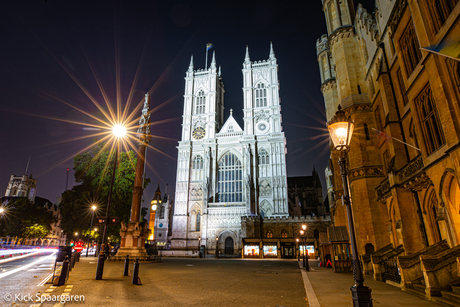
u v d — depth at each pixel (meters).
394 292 13.75
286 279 19.84
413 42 17.45
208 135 86.19
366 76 27.34
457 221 13.65
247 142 80.19
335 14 31.16
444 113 13.41
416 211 18.23
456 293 11.09
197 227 78.31
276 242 55.47
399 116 20.78
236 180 80.19
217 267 30.83
